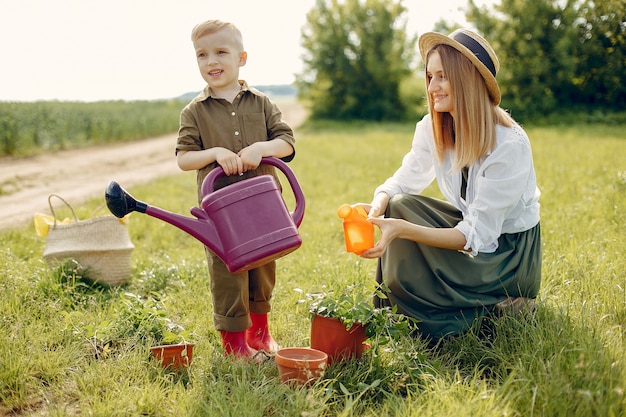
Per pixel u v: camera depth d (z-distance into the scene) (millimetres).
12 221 7336
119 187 2609
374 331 2818
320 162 12977
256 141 3125
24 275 4250
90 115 24266
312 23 36562
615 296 3279
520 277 3145
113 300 3844
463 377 2656
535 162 10391
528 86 27828
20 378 2658
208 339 3232
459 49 2936
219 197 2645
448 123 3186
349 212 2785
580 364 2326
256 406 2373
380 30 35188
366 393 2566
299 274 4348
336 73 36375
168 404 2461
